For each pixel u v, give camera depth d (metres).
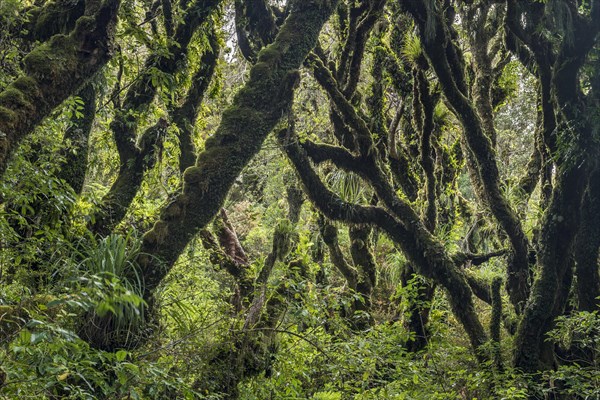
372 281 10.38
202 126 9.28
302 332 7.39
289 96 7.22
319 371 7.23
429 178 9.73
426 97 9.51
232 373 6.29
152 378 4.92
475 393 8.30
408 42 9.56
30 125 4.93
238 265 8.98
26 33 6.75
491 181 9.26
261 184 14.93
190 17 7.93
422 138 9.66
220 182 6.73
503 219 9.21
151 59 7.88
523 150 15.51
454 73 9.23
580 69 8.51
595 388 7.08
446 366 8.56
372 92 10.34
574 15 8.23
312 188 9.23
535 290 8.44
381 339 7.87
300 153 9.11
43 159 6.07
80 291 4.05
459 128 11.20
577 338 8.39
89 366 4.43
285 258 7.75
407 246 9.23
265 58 7.17
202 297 8.16
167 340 6.14
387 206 9.23
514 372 8.13
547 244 8.48
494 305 8.54
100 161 8.38
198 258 8.86
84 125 7.03
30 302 5.09
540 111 10.17
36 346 4.27
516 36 8.82
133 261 5.93
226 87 11.17
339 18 10.27
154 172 8.01
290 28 7.34
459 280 9.05
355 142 9.21
